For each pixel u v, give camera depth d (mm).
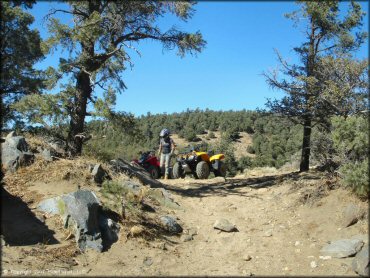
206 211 9664
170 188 11938
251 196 10617
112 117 10750
